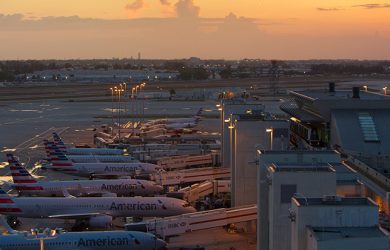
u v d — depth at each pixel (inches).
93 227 3905.0
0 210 3887.8
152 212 3961.6
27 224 4018.2
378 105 3959.2
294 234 1903.3
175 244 3506.4
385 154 3631.9
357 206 1838.1
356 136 3747.5
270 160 2689.5
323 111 3961.6
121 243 3174.2
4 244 3080.7
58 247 3110.2
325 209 1839.3
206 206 4451.3
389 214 2454.5
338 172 2709.2
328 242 1685.5
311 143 4057.6
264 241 2709.2
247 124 4033.0
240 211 3624.5
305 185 2299.5
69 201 3939.5
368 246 1697.8
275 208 2313.0
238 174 4065.0
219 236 3688.5
